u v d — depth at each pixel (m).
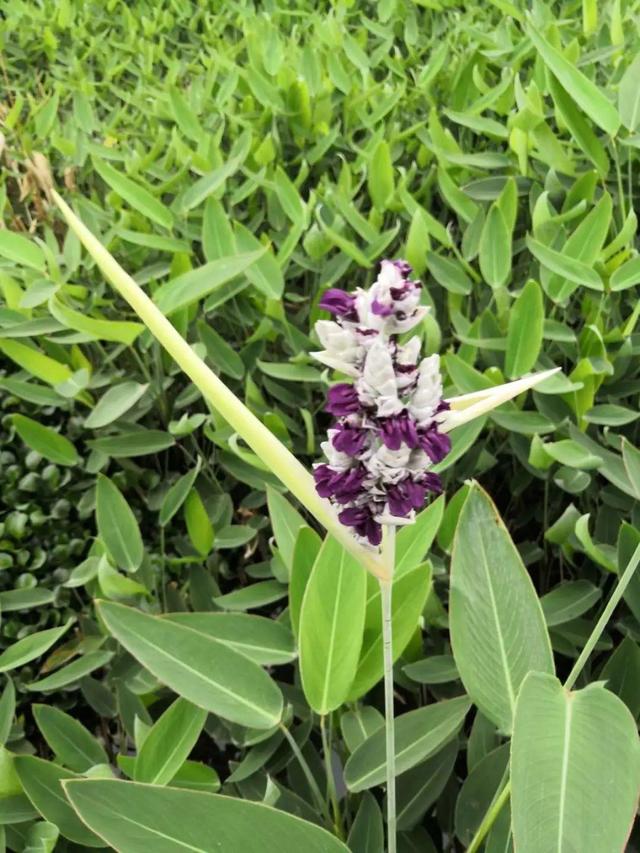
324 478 0.31
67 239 0.73
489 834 0.43
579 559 0.65
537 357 0.64
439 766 0.50
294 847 0.38
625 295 0.73
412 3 1.14
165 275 0.78
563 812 0.33
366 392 0.29
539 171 0.80
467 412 0.33
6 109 1.06
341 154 0.86
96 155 0.76
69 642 0.63
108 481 0.58
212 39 1.15
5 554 0.65
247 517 0.75
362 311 0.29
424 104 0.96
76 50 1.18
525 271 0.77
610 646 0.58
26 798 0.47
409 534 0.51
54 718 0.50
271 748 0.52
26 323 0.65
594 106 0.68
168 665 0.46
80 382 0.66
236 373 0.70
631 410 0.62
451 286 0.69
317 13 1.13
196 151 0.87
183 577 0.68
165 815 0.38
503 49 0.92
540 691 0.38
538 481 0.71
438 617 0.57
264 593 0.59
